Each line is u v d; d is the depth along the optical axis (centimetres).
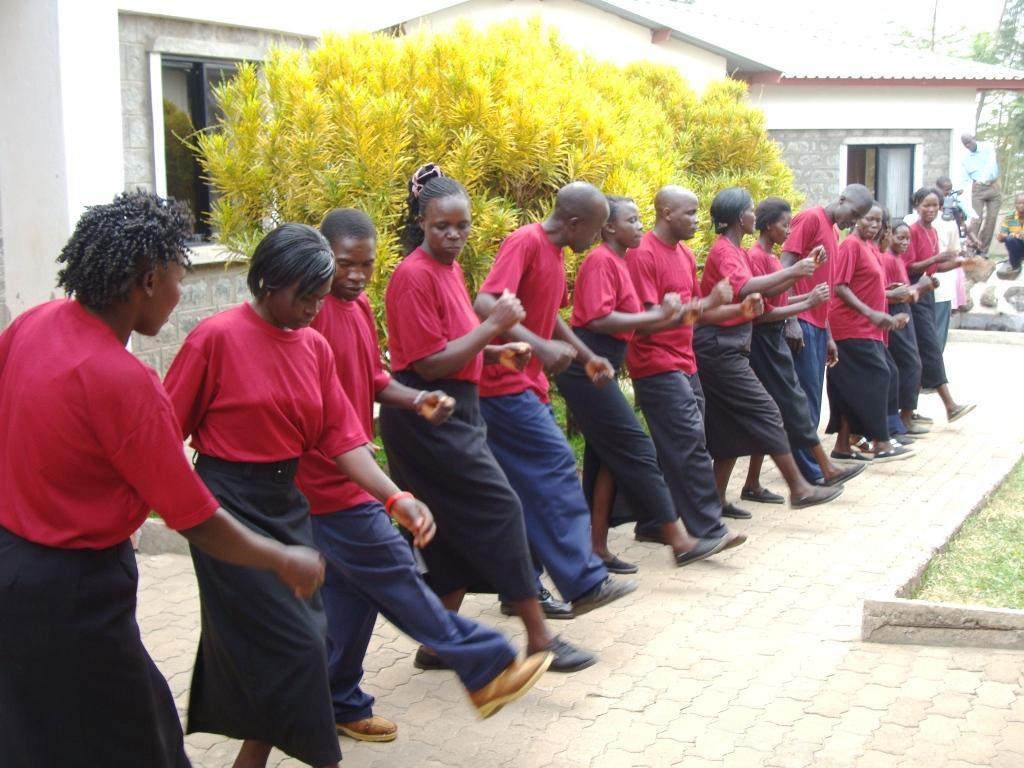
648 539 676
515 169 730
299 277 342
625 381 1058
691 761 415
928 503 758
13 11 693
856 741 428
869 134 1912
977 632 512
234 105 711
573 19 1590
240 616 344
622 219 574
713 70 1691
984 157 1898
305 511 368
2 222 716
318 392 359
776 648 518
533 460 505
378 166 688
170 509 285
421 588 404
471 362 454
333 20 1089
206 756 423
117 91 733
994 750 419
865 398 849
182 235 289
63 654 282
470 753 422
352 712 426
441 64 745
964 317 1627
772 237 759
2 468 283
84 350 278
